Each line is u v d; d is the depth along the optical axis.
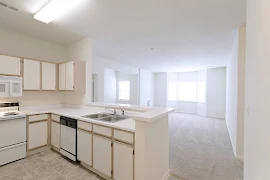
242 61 2.62
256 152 1.03
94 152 2.09
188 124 5.43
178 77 8.81
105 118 2.52
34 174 2.11
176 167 2.36
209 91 7.08
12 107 2.91
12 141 2.45
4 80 2.55
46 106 3.48
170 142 3.50
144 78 8.06
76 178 2.02
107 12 2.17
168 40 3.38
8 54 2.89
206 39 3.27
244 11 2.11
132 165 1.66
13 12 2.21
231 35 3.02
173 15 2.26
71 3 1.93
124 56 5.05
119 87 8.30
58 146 2.79
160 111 2.00
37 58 3.34
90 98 3.34
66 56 3.86
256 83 1.07
